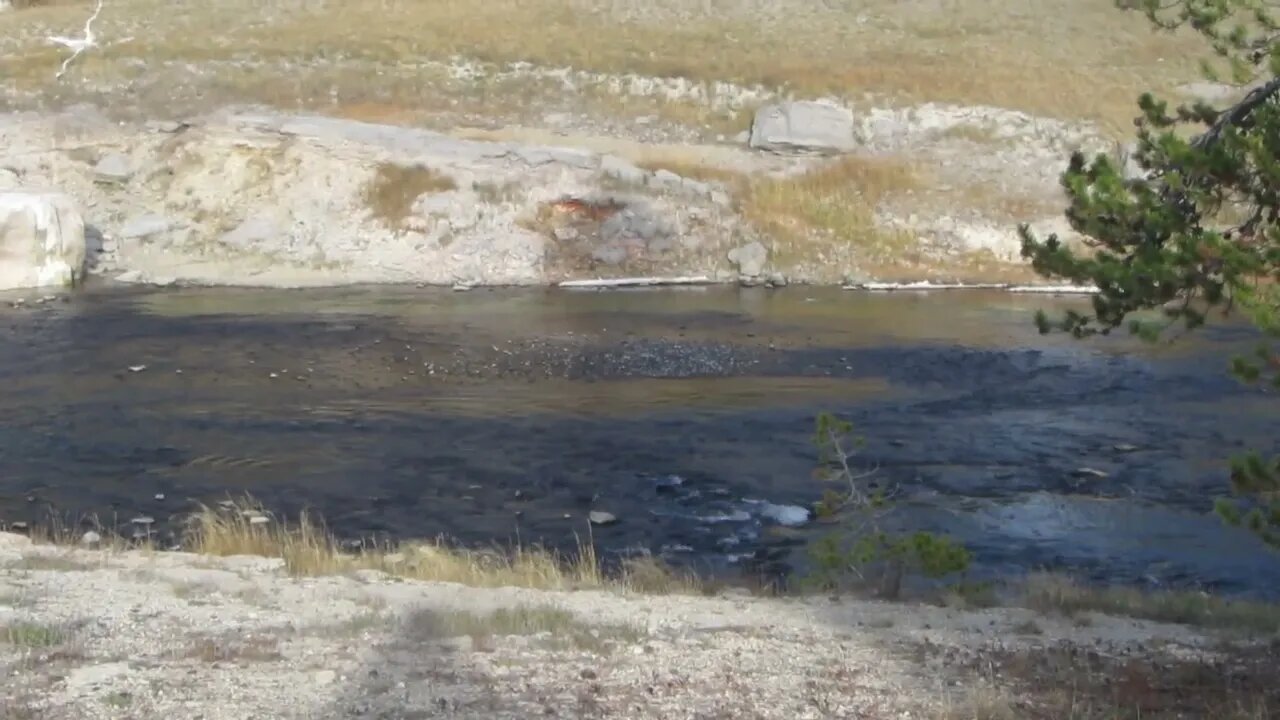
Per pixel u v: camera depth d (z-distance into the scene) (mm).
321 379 23531
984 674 8836
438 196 37812
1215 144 8211
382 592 11109
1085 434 20734
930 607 11602
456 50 47688
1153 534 15938
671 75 46219
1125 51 52719
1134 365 25891
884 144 43469
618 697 7832
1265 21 8797
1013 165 42594
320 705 7398
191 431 19891
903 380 24422
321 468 18078
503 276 36219
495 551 14461
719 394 22906
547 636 9422
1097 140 43781
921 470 18531
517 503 16688
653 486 17438
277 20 52469
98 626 9102
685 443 19641
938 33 55000
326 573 12180
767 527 15805
